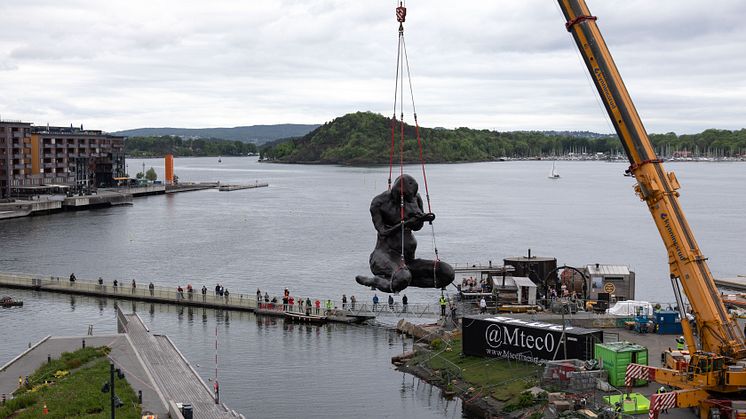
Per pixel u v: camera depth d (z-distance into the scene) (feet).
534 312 302.04
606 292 322.96
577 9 197.47
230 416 197.88
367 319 337.31
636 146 196.85
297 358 279.69
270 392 241.76
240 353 286.66
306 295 398.01
